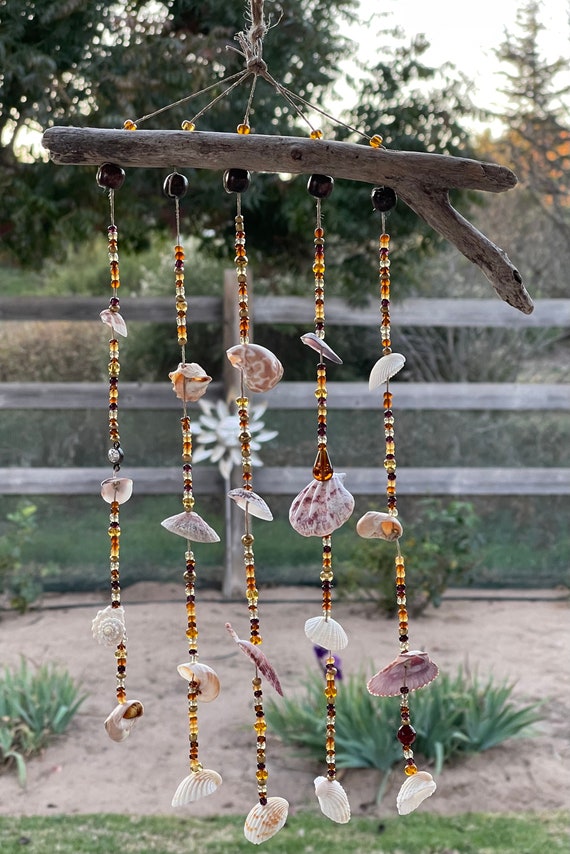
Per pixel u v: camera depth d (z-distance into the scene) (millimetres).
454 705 3980
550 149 8008
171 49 5816
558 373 7852
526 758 3953
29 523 6281
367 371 7625
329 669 1750
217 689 1729
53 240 6605
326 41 6215
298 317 6602
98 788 3777
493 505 6805
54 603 6344
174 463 6715
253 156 1675
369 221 6344
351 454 6855
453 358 7586
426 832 3389
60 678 4512
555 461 6902
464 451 6883
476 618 5938
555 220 8039
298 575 6691
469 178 1730
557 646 5352
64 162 1665
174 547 6734
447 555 6059
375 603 6277
